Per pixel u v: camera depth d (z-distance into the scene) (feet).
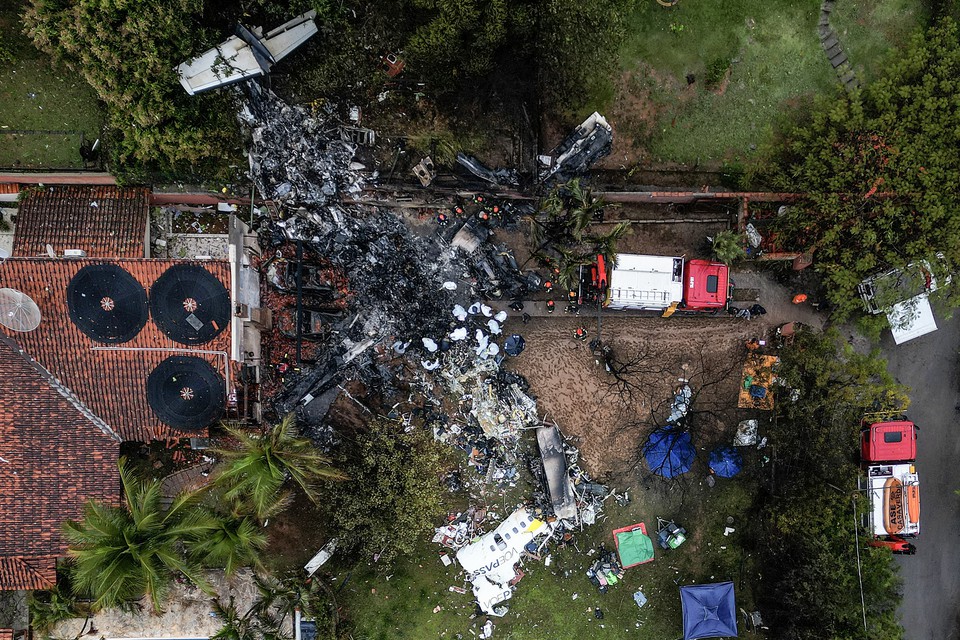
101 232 74.69
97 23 64.85
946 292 83.66
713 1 83.97
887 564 83.82
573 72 78.69
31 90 76.13
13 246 73.82
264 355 81.20
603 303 83.61
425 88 79.97
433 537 84.28
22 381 69.46
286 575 81.20
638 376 86.53
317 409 82.12
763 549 86.53
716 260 83.76
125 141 72.13
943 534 89.10
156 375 71.26
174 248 80.28
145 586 66.54
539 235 83.25
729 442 87.20
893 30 85.76
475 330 83.41
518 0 68.08
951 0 83.82
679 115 84.99
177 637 79.77
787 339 86.07
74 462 71.46
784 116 85.71
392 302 82.17
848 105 81.05
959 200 78.69
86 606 77.05
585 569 86.28
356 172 80.48
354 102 80.33
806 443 82.84
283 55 75.36
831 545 82.69
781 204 84.02
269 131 77.66
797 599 80.02
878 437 83.25
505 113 81.00
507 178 81.71
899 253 80.59
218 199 78.59
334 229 80.64
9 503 70.38
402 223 82.64
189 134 71.41
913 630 88.94
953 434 88.84
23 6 73.46
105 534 63.26
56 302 68.85
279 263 80.94
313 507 83.46
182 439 79.66
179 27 67.56
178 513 66.95
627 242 85.97
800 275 87.40
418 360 83.15
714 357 87.04
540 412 85.97
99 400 71.46
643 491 86.69
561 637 86.12
